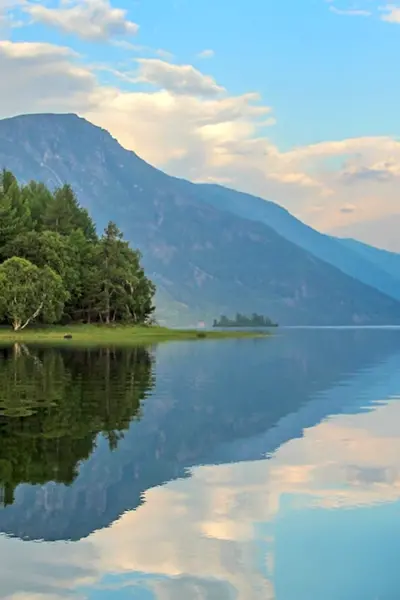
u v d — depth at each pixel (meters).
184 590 9.72
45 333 110.94
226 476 15.93
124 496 14.10
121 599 9.45
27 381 37.50
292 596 9.55
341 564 10.55
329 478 15.74
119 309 134.12
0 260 123.75
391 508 13.36
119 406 27.67
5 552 11.03
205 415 25.47
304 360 61.69
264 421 24.20
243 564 10.66
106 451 18.52
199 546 11.30
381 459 17.84
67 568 10.42
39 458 17.55
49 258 121.44
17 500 13.74
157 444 19.64
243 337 139.00
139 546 11.28
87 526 12.24
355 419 24.88
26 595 9.55
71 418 24.25
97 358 58.84
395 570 10.38
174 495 14.23
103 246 133.75
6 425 22.59
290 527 12.23
